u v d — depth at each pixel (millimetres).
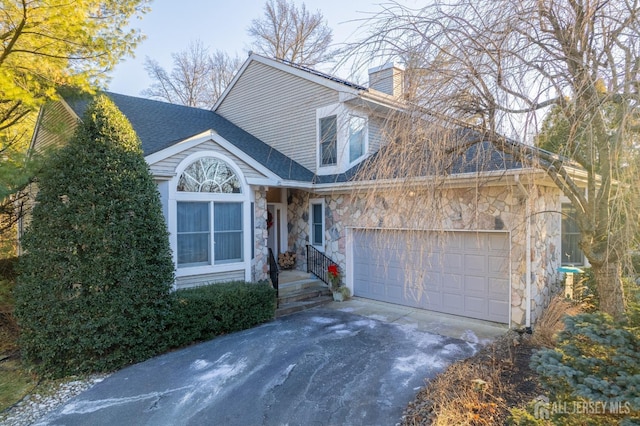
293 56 15047
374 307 10352
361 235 11289
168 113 13164
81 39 6773
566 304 7492
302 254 12938
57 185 6355
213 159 9250
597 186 4664
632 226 3406
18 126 10180
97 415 5031
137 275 6637
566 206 10078
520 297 8266
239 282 9102
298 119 13227
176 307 7199
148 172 7148
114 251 6402
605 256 3996
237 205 9797
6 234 10766
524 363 6223
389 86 5508
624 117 3348
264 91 14430
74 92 7477
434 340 7641
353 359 6664
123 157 6684
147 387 5770
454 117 4230
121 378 6105
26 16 6125
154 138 10016
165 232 7117
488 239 8781
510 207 8195
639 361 3008
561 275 9578
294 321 9078
